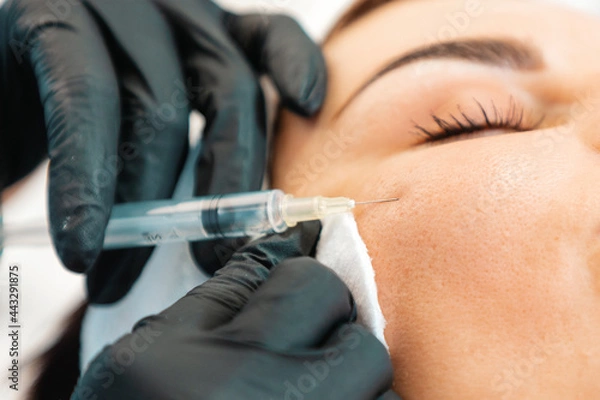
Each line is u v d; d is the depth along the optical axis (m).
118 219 0.88
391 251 0.74
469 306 0.67
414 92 0.86
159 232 0.87
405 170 0.78
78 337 1.09
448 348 0.67
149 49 1.00
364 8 1.11
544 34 0.85
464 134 0.83
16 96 1.08
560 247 0.66
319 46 1.12
